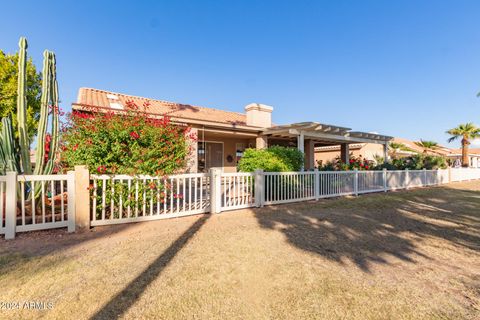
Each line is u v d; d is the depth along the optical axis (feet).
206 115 41.86
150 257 11.77
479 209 25.04
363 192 35.76
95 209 16.55
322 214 21.59
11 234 14.17
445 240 14.74
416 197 33.45
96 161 17.16
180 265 10.92
